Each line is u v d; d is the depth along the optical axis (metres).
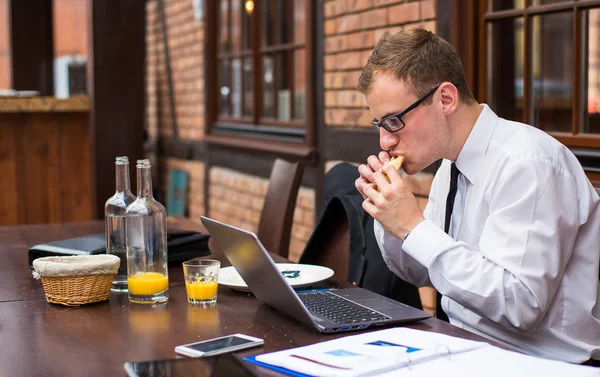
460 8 2.97
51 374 1.29
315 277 1.96
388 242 1.98
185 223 3.05
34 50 6.53
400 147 1.75
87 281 1.75
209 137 5.59
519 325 1.58
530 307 1.56
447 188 2.02
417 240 1.66
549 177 1.63
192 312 1.68
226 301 1.78
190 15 5.98
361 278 2.33
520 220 1.61
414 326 1.55
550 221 1.60
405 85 1.70
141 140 5.01
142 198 1.79
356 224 2.39
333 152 3.87
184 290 1.91
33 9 6.49
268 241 3.01
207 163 5.78
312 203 4.13
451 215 1.89
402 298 2.27
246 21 5.09
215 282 1.77
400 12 3.26
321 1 3.91
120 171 1.94
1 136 5.05
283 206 2.94
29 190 5.14
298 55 4.41
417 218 1.69
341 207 2.57
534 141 1.71
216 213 5.66
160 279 1.77
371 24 3.46
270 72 4.80
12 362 1.35
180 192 6.41
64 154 5.19
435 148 1.76
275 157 4.57
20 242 2.69
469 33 2.97
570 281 1.69
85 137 5.22
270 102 4.82
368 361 1.25
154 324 1.59
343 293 1.79
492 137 1.78
